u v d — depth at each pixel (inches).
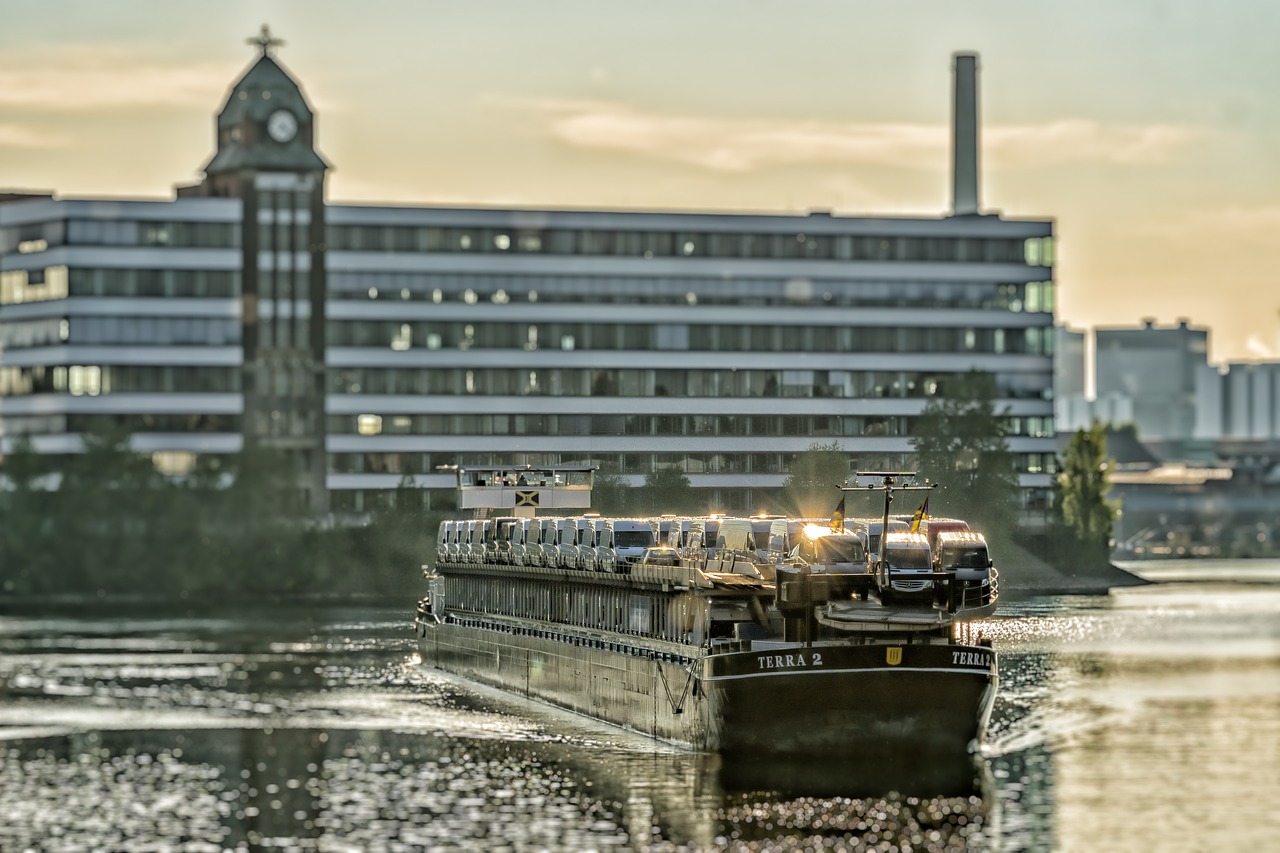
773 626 6879.9
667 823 6077.8
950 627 6648.6
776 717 6486.2
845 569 6510.8
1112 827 6063.0
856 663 6427.2
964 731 6515.8
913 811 6210.6
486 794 6579.7
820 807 6254.9
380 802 6535.4
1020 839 5915.4
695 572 6968.5
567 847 5836.6
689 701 6904.5
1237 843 5905.5
